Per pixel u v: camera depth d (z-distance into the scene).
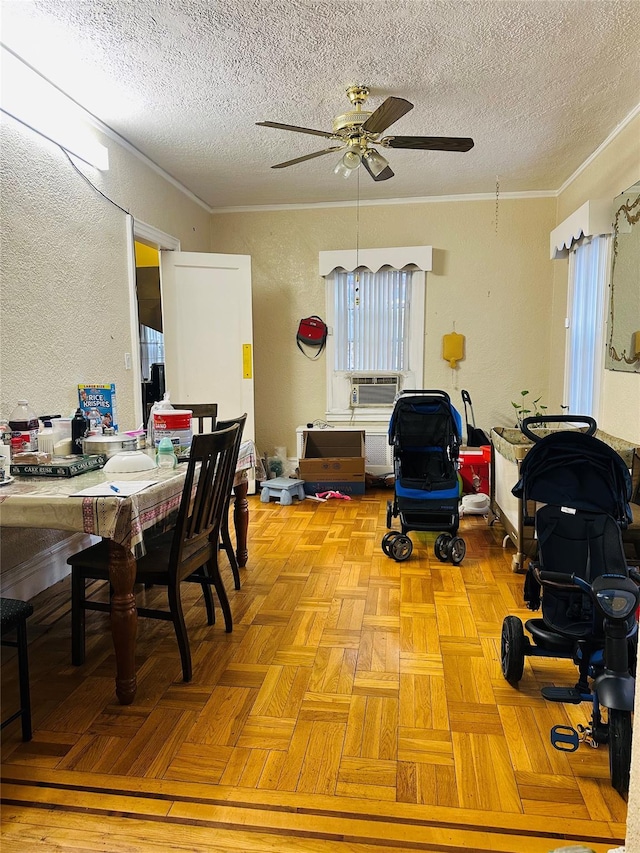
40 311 2.85
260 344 5.46
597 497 2.08
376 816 1.44
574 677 2.08
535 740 1.74
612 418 3.61
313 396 5.46
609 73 2.86
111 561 1.89
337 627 2.48
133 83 2.93
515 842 1.36
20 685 1.72
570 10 2.33
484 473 4.79
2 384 2.59
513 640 1.96
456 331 5.19
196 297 4.64
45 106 2.82
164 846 1.36
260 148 3.85
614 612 1.56
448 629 2.46
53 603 2.80
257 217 5.32
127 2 2.23
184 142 3.74
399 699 1.95
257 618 2.58
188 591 2.92
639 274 3.11
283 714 1.87
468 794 1.52
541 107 3.25
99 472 2.27
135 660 2.16
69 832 1.40
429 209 5.09
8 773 1.60
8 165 2.60
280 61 2.72
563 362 4.83
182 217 4.68
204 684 2.05
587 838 1.37
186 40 2.53
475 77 2.89
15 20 2.34
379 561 3.31
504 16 2.37
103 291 3.46
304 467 4.85
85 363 3.27
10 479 2.08
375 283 5.25
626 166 3.40
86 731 1.78
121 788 1.54
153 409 2.80
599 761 1.65
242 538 3.21
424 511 3.44
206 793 1.52
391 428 3.76
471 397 5.23
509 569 3.17
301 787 1.54
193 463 1.99
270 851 1.34
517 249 5.02
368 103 3.18
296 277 5.34
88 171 3.27
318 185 4.70
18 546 2.77
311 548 3.55
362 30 2.46
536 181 4.66
